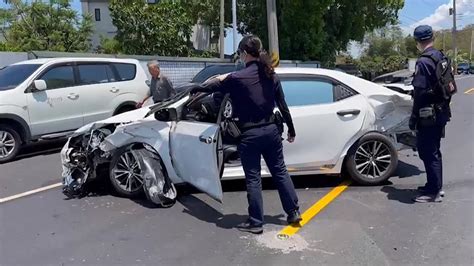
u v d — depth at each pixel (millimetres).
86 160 5918
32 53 12844
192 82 11695
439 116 5219
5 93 8219
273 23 16672
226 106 4863
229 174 5742
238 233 4668
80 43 31750
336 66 32344
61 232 4797
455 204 5402
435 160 5414
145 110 6340
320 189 6109
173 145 5402
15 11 30672
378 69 46188
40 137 8664
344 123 5988
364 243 4355
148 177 5500
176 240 4539
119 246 4426
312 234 4598
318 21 28969
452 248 4215
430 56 5168
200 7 36625
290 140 4887
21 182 6812
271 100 4492
